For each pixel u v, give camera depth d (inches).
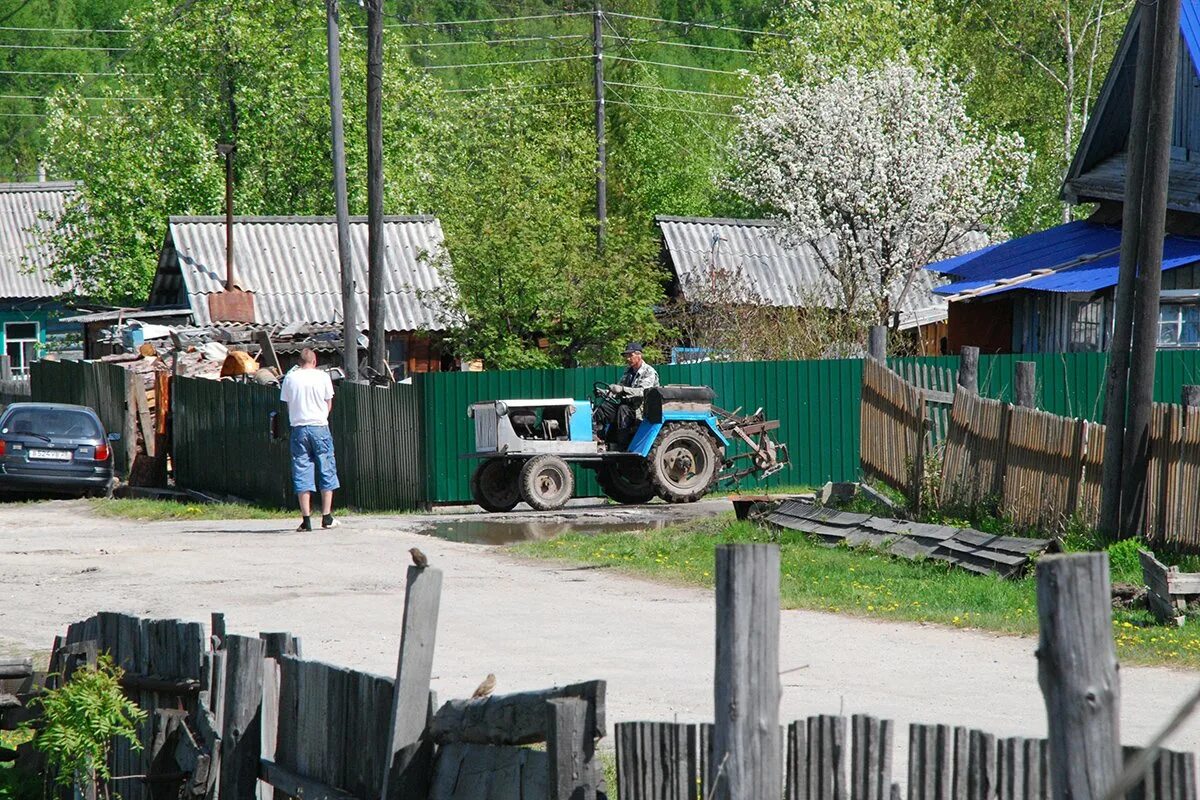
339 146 3671.3
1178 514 1914.4
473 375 3139.8
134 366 4284.0
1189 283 3235.7
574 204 6240.2
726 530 2390.5
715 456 3024.1
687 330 4798.2
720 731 596.4
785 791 652.1
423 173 6801.2
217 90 6535.4
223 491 3565.5
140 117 6628.9
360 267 5408.5
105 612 1108.5
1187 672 1354.6
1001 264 3673.7
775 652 597.0
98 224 6515.8
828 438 3395.7
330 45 3678.6
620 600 1822.1
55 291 7815.0
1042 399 3154.5
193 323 5118.1
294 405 2640.3
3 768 1155.3
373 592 1898.4
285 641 954.1
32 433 3607.3
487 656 1439.5
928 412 2401.6
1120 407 1972.2
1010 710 1175.0
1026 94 7106.3
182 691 993.5
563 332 4478.3
